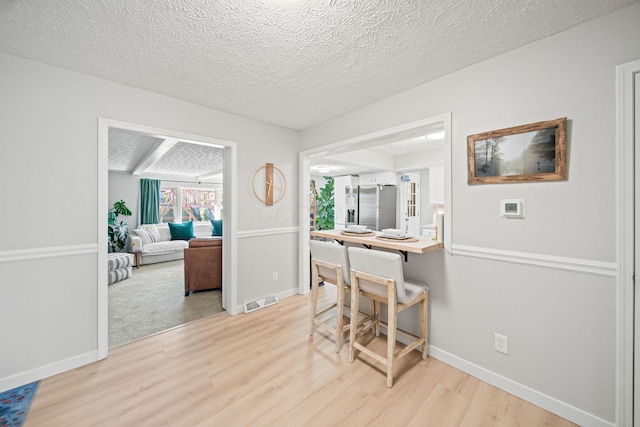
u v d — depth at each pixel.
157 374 1.81
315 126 3.14
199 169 6.20
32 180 1.73
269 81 2.03
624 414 1.28
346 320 2.65
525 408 1.52
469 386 1.70
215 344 2.21
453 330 1.90
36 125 1.74
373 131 2.45
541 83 1.50
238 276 2.85
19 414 1.45
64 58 1.71
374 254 1.76
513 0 1.21
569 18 1.33
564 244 1.44
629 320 1.26
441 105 1.95
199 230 7.43
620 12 1.27
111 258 4.12
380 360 1.74
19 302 1.70
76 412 1.47
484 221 1.73
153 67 1.83
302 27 1.41
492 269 1.71
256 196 2.99
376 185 5.11
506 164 1.62
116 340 2.28
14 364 1.67
